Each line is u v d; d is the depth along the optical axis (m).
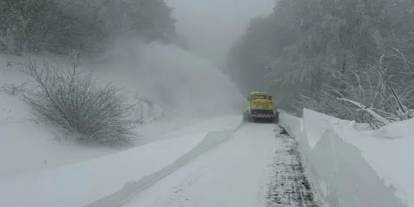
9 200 6.41
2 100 13.34
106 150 13.42
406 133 6.40
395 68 21.20
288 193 8.06
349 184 5.67
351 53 30.08
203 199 7.54
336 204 6.41
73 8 21.69
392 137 6.48
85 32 24.17
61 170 8.77
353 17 30.98
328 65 30.53
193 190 8.13
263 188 8.45
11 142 11.03
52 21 20.78
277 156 12.65
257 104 27.86
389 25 30.72
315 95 29.81
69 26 22.09
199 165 10.77
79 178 8.01
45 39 21.41
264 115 27.73
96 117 13.72
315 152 9.72
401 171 4.36
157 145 12.84
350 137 6.65
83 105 13.48
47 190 7.08
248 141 16.48
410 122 6.85
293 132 20.56
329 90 26.47
